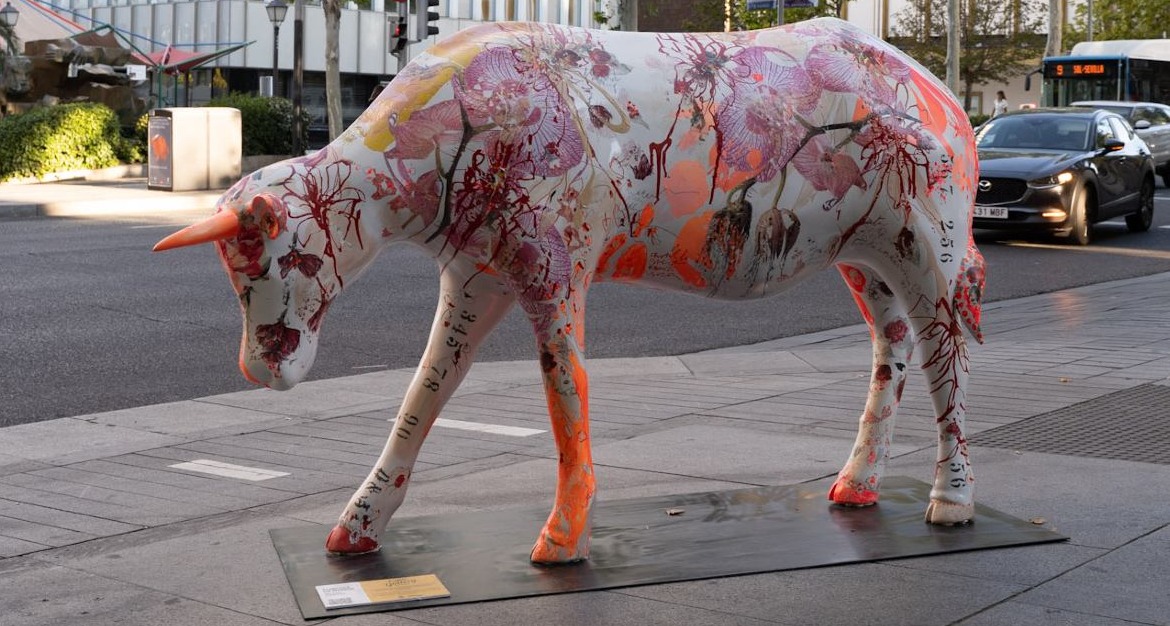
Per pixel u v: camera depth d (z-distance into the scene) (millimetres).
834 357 9203
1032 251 17094
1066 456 5988
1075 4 57031
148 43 45250
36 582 4391
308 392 8047
